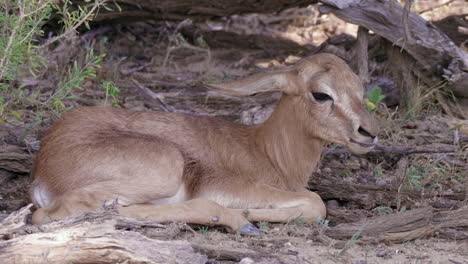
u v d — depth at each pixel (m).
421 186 15.28
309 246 11.92
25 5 13.15
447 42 18.97
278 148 13.54
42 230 10.58
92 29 24.27
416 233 12.40
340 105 12.88
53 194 12.36
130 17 23.00
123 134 12.80
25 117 17.33
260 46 25.83
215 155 13.36
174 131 13.30
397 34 19.02
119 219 11.06
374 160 16.84
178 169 12.59
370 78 21.53
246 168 13.47
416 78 19.83
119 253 9.98
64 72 20.33
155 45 25.34
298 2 21.61
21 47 13.05
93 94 19.88
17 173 15.23
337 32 27.61
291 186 13.72
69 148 12.42
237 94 13.24
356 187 14.65
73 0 21.28
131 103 19.50
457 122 18.91
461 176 15.85
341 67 13.09
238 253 11.11
